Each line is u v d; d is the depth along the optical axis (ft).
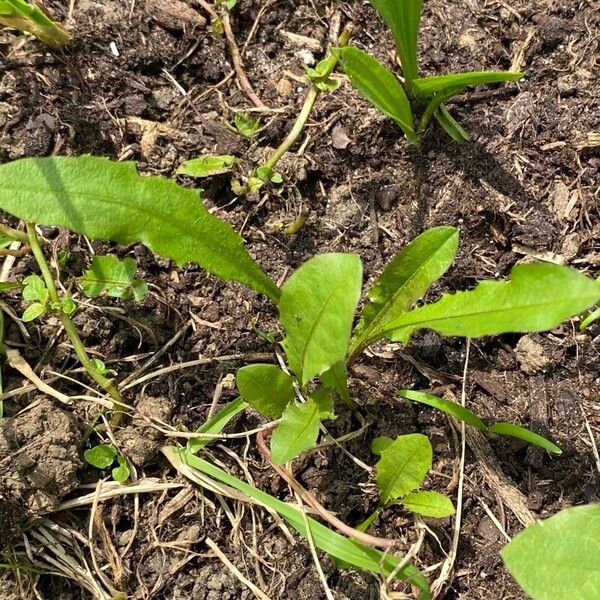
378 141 0.96
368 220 0.94
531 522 0.84
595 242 0.93
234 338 0.90
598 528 0.68
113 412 0.86
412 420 0.87
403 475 0.79
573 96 0.97
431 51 0.99
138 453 0.84
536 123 0.96
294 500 0.85
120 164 0.74
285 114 0.97
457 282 0.92
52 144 0.93
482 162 0.95
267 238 0.94
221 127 0.97
